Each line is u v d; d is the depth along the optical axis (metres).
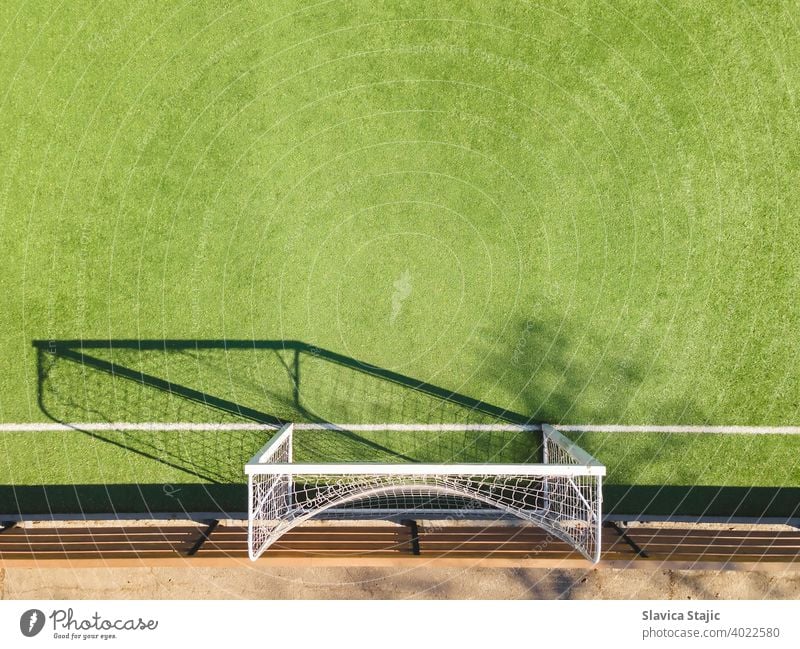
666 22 6.39
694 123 6.46
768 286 6.50
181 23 6.44
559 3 6.39
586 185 6.50
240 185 6.51
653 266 6.53
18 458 6.50
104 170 6.50
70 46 6.46
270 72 6.46
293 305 6.54
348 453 6.56
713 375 6.53
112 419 6.51
